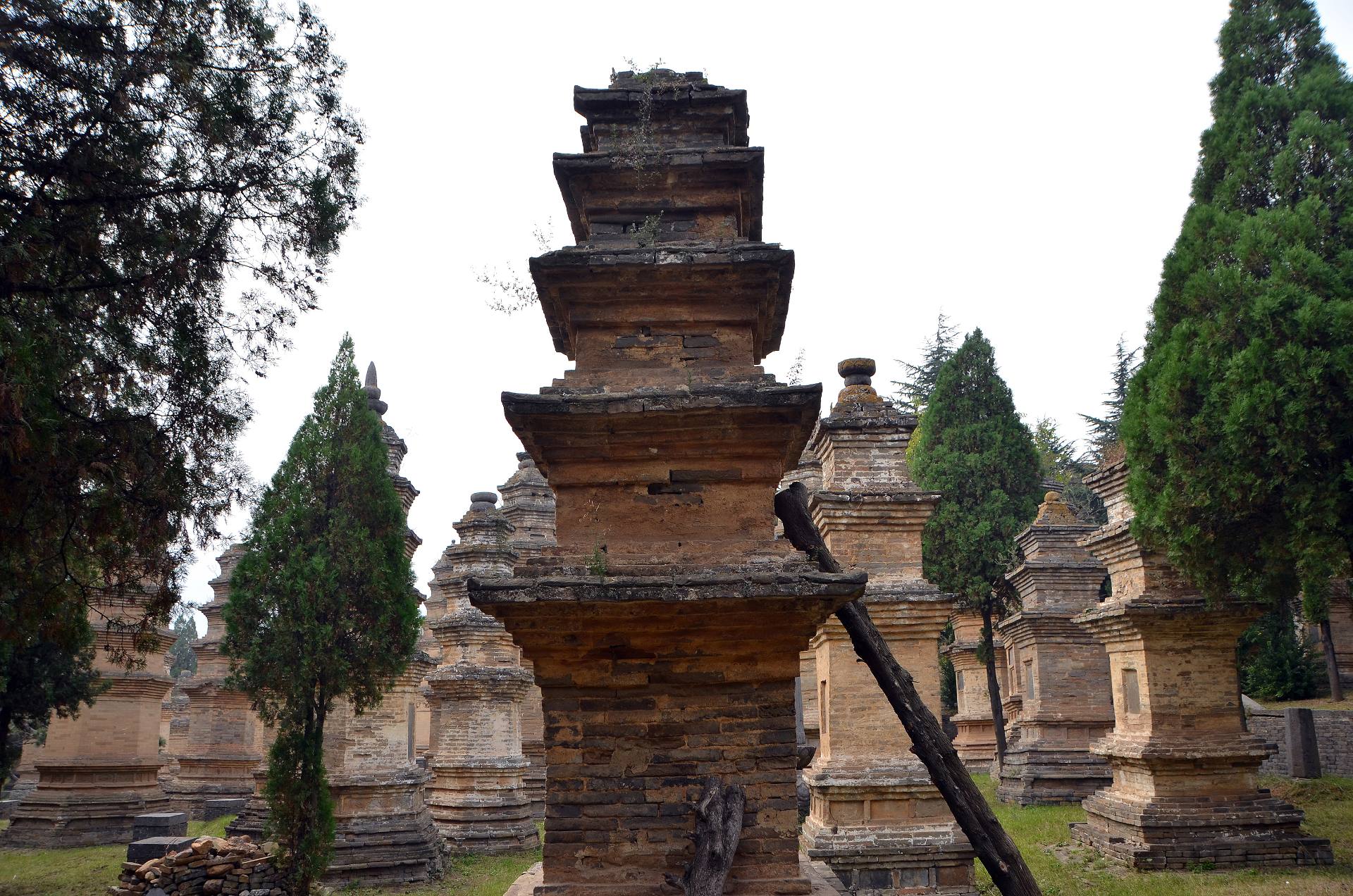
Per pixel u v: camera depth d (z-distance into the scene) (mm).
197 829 32438
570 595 8812
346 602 20188
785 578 8906
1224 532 18281
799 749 9445
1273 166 20219
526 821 27172
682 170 10719
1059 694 32469
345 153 13883
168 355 13508
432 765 27469
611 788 9242
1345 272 17781
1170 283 20938
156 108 12539
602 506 9836
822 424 19891
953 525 36250
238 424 14172
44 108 12094
